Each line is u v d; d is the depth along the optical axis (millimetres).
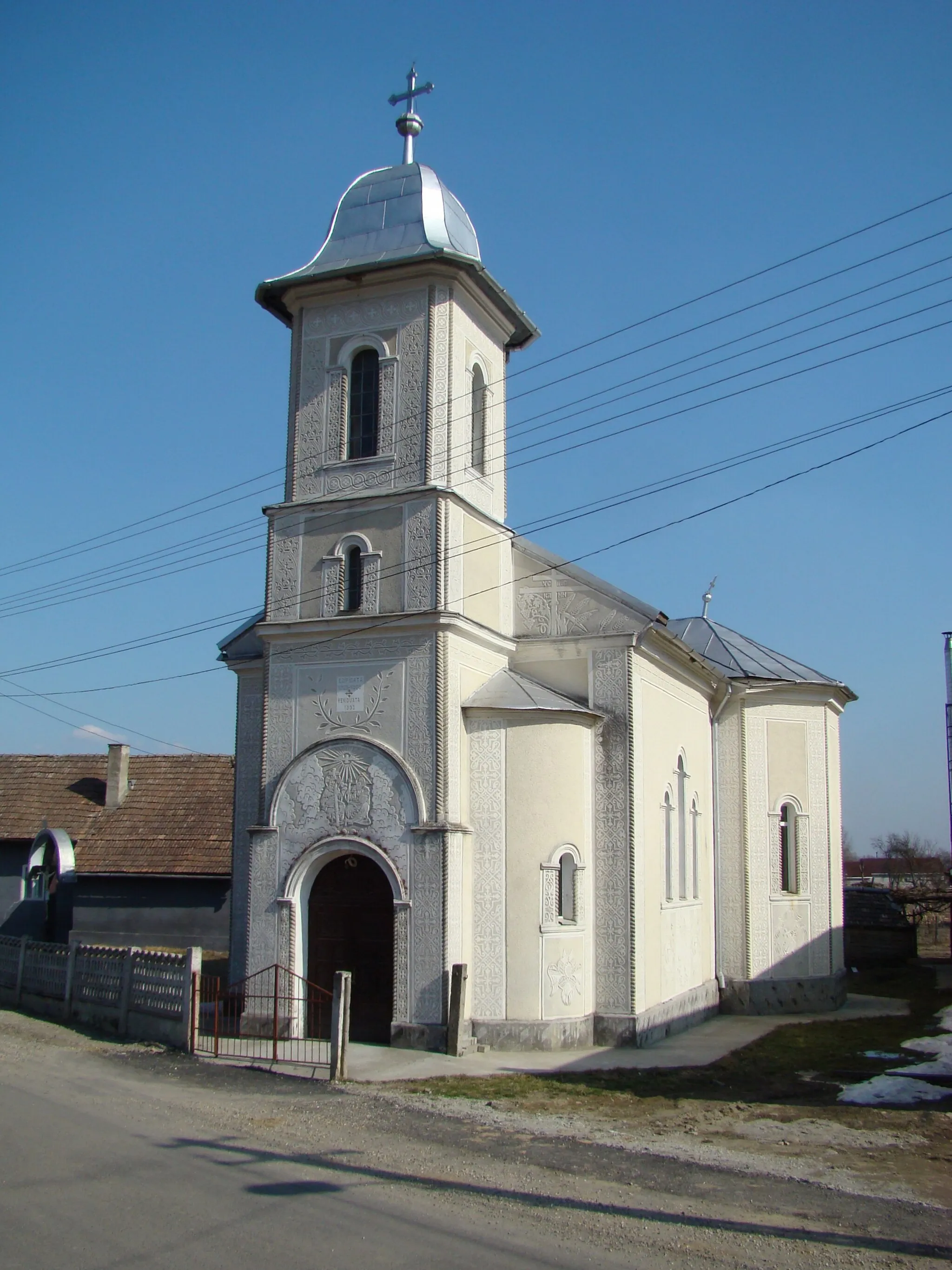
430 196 23000
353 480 21750
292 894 20578
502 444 23953
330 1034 20375
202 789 40250
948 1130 14188
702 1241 9852
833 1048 21359
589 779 21484
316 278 22094
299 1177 11484
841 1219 10562
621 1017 20688
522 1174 11898
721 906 27516
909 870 80938
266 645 21750
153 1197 10602
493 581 22391
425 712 20328
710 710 28156
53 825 40250
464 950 20078
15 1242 9266
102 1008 21500
